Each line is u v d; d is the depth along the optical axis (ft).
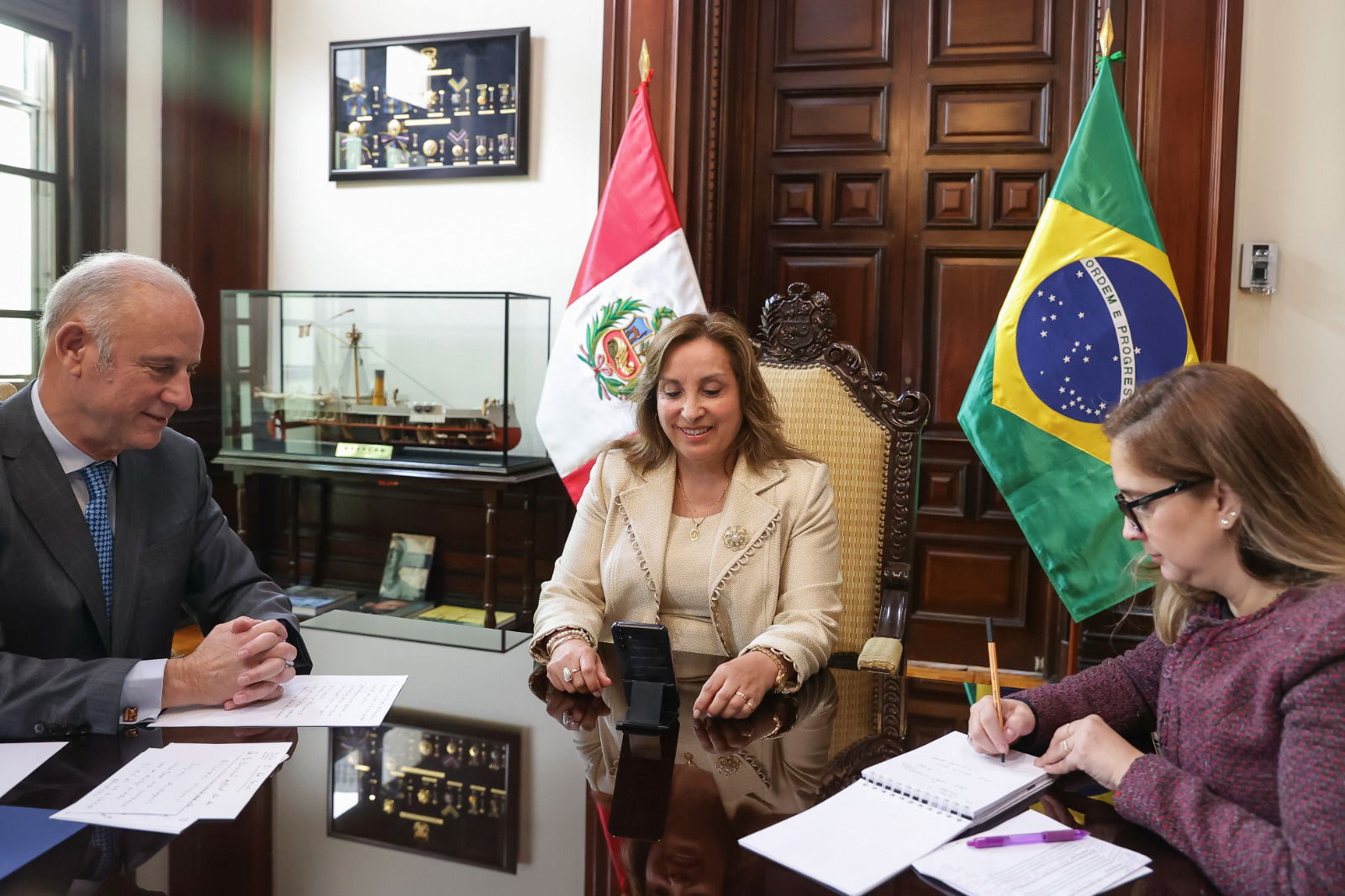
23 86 12.01
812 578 5.77
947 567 12.75
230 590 5.60
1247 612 3.44
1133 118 11.25
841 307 12.90
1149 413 3.45
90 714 4.13
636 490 6.12
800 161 12.89
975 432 9.08
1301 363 10.83
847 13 12.61
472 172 13.15
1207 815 3.13
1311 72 10.60
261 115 13.89
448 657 5.41
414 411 12.21
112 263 4.77
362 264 13.82
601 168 12.50
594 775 3.83
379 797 3.58
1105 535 8.74
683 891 2.91
